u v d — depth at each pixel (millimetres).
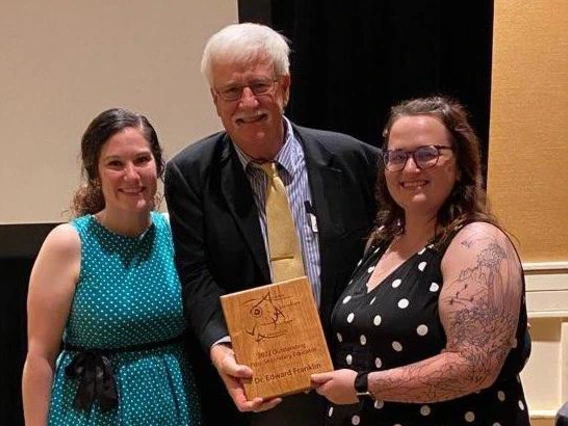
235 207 1853
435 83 2664
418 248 1587
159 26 2535
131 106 2580
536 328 2434
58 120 2609
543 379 2438
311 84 2693
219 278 1870
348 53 2672
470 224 1491
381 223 1741
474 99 2664
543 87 2357
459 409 1502
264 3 2572
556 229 2393
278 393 1621
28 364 1821
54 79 2588
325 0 2648
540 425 2426
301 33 2652
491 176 2406
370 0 2645
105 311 1791
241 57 1735
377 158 1908
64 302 1806
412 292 1518
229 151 1884
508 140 2387
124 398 1789
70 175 2629
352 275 1780
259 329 1652
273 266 1846
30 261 2707
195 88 2553
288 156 1878
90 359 1801
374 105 2703
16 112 2615
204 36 2529
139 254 1858
